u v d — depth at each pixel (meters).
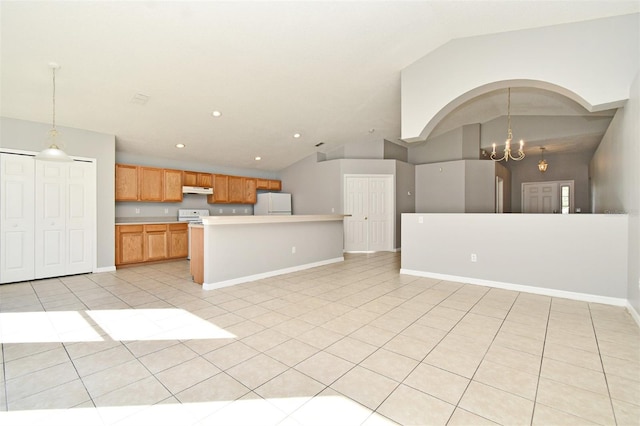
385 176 7.47
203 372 1.92
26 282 4.22
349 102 5.33
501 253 3.91
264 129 5.90
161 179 5.91
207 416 1.50
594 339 2.36
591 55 3.10
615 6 2.83
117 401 1.63
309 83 4.53
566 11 2.99
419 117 4.14
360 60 4.05
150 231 5.60
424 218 4.57
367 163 7.42
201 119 5.06
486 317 2.85
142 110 4.48
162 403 1.61
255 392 1.71
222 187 7.07
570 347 2.23
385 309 3.09
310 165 7.85
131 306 3.21
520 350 2.19
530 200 8.92
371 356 2.11
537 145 7.13
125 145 5.47
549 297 3.49
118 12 2.75
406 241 4.77
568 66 3.20
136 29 2.97
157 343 2.33
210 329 2.60
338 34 3.47
